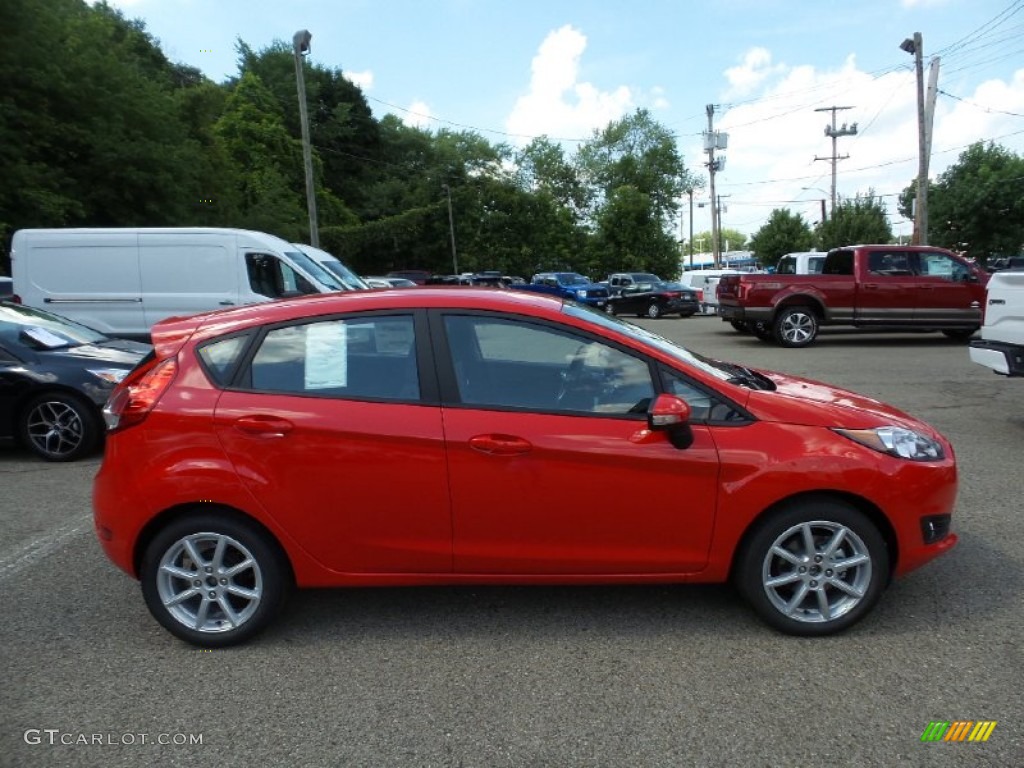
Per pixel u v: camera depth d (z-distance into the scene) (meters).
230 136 45.09
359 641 3.35
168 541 3.22
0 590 3.93
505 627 3.46
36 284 11.19
